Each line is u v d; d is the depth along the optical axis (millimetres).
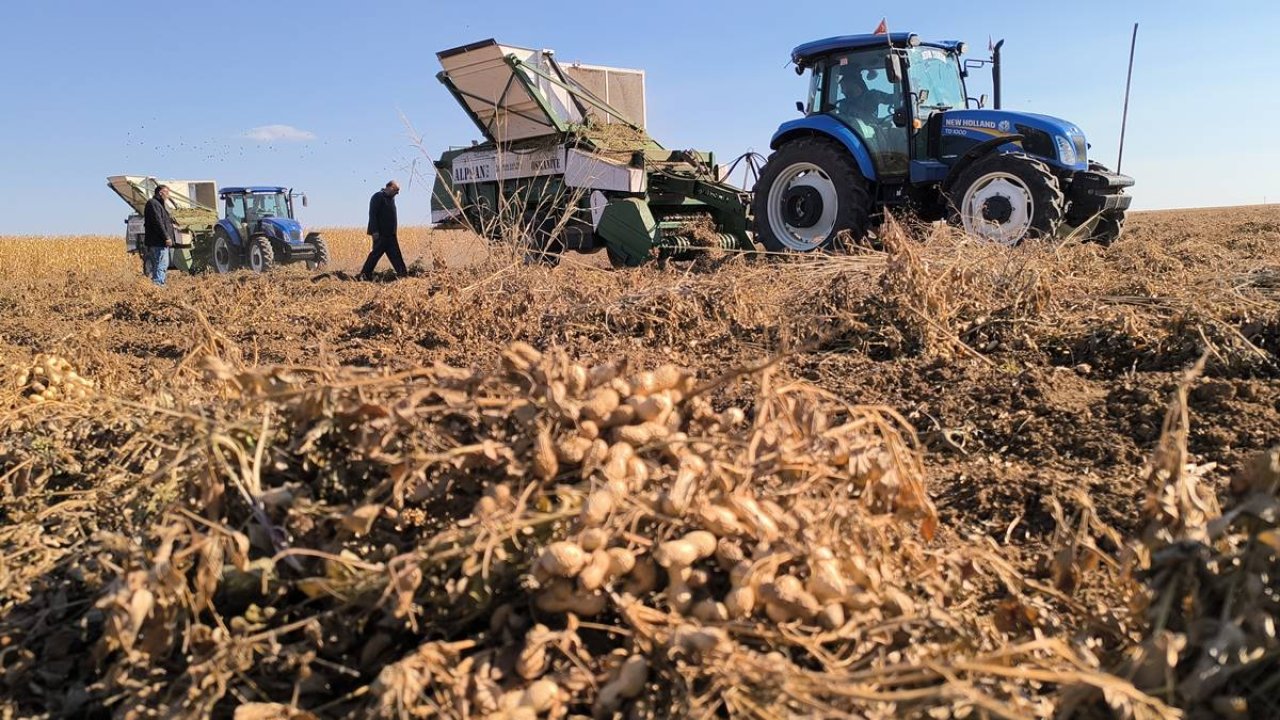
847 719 1782
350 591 2156
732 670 1882
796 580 2033
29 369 4945
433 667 1945
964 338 6012
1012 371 5289
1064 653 1926
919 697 1815
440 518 2375
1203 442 3982
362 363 7023
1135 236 13648
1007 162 9766
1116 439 4098
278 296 11219
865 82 11070
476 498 2383
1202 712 1841
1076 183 9906
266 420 2436
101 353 7129
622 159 13000
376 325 8281
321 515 2342
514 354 2549
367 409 2438
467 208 14828
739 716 1850
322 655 2150
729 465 2252
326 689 2107
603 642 2117
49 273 25047
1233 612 1933
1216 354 4945
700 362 6242
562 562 1991
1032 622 2424
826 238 11188
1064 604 2625
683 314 7082
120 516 2941
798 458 2369
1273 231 13289
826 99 11383
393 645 2188
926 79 11047
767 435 2432
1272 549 1924
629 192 12320
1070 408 4469
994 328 5938
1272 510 1904
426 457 2299
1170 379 4637
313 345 7855
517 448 2355
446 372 2600
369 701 2006
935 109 11008
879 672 1835
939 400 4879
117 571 2297
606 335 7273
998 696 1980
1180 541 2035
